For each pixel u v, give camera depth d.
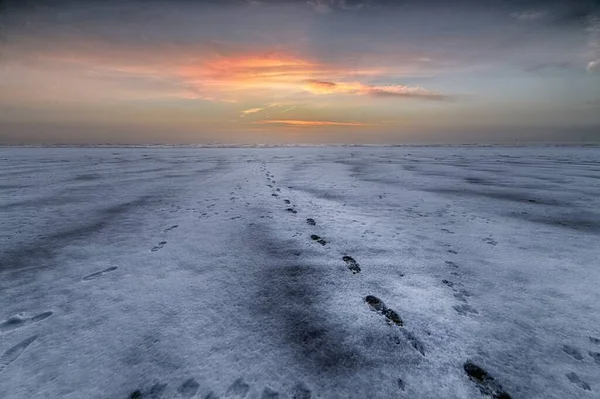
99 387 1.89
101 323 2.54
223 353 2.18
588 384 1.90
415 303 2.88
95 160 22.69
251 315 2.68
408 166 18.19
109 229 5.29
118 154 31.44
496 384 1.91
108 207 7.00
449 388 1.89
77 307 2.79
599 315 2.64
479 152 35.97
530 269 3.62
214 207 7.00
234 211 6.61
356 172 14.88
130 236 4.91
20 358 2.13
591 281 3.28
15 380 1.94
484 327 2.49
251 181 11.49
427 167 17.53
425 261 3.89
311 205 7.21
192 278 3.41
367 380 1.95
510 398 1.81
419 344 2.29
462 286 3.21
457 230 5.23
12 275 3.46
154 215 6.26
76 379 1.95
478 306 2.81
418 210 6.73
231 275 3.50
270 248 4.38
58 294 3.03
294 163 20.61
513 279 3.36
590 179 11.88
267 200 7.80
